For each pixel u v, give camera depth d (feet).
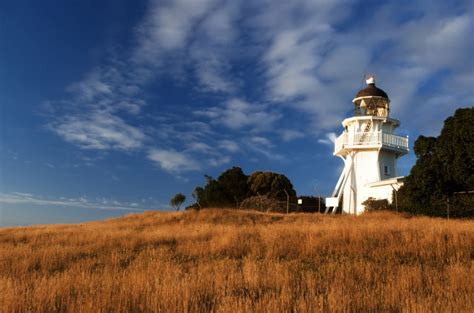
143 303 25.96
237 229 67.82
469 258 41.50
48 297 27.25
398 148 140.26
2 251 51.93
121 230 81.66
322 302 24.30
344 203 140.87
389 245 48.37
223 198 193.26
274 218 108.17
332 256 45.37
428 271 34.88
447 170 98.12
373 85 149.79
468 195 95.25
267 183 191.72
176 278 31.01
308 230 58.90
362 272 34.65
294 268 38.22
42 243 65.26
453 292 27.63
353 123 146.41
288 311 23.80
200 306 25.30
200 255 48.62
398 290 27.55
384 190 128.88
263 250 49.80
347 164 144.56
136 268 36.50
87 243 62.54
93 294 27.66
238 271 35.65
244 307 23.84
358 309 24.44
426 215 95.20
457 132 98.84
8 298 26.22
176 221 109.81
